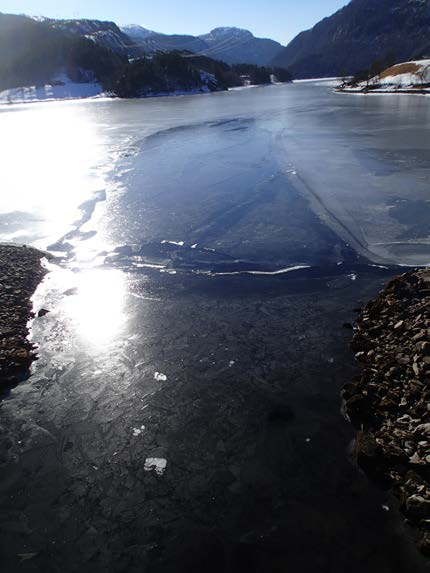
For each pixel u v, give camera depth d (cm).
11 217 1030
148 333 579
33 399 465
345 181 1143
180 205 1070
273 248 807
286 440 397
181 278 727
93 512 342
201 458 386
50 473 378
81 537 324
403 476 340
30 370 511
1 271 730
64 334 582
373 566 290
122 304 657
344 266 727
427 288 571
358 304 614
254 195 1106
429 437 352
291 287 675
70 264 796
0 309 620
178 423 426
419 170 1202
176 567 300
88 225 973
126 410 446
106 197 1168
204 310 628
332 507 332
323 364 495
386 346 489
